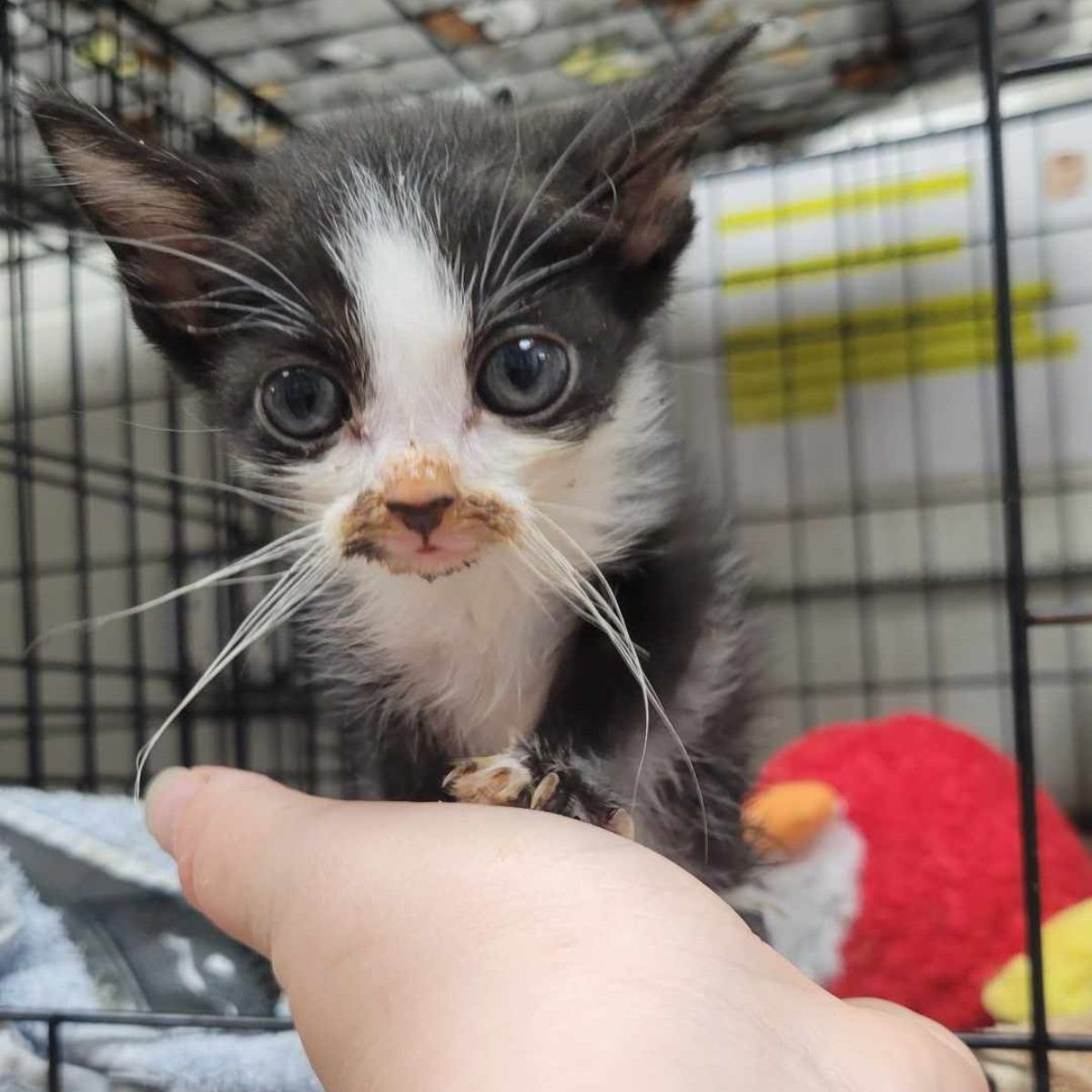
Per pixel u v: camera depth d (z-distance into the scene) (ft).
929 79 0.93
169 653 0.93
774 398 1.03
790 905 0.63
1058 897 0.63
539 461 0.44
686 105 0.46
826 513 1.03
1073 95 0.95
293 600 0.47
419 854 0.35
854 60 0.89
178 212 0.47
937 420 1.00
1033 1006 0.40
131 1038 0.51
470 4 0.78
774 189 1.03
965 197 0.98
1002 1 0.80
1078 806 0.97
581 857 0.34
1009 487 0.38
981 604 1.00
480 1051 0.26
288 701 0.89
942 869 0.64
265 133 0.91
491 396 0.43
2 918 0.57
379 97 0.85
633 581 0.50
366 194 0.44
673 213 0.48
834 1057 0.28
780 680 0.95
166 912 0.59
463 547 0.42
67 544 0.97
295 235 0.44
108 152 0.46
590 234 0.45
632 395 0.50
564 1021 0.27
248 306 0.45
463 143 0.48
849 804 0.69
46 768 0.97
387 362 0.43
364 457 0.43
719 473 1.01
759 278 1.02
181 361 0.49
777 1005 0.29
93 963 0.57
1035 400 0.98
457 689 0.53
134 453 0.91
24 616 0.84
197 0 0.76
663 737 0.50
